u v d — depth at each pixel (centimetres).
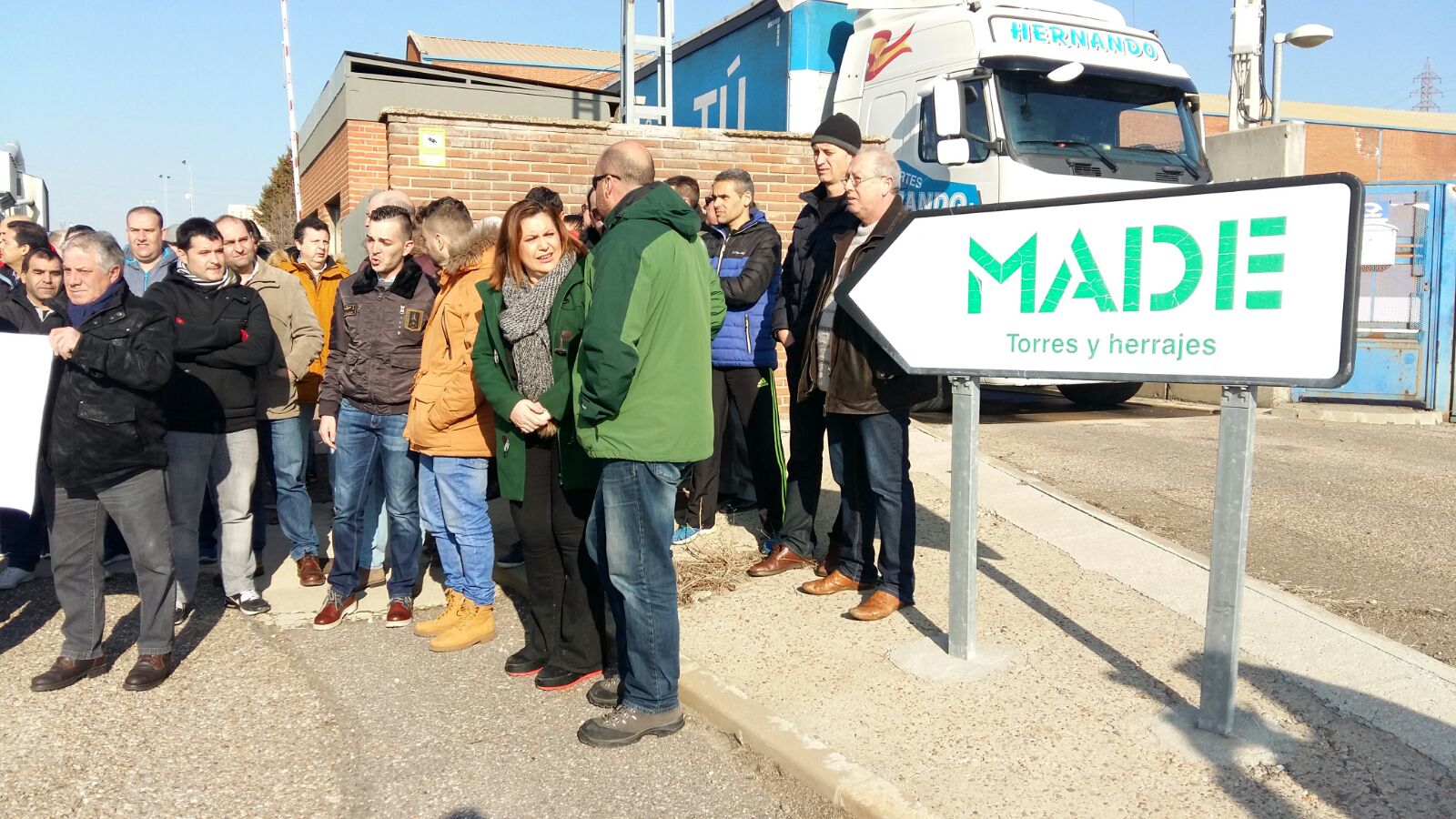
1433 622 444
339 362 489
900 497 445
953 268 383
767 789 330
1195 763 320
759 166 821
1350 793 303
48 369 399
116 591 538
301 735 373
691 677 394
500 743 365
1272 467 735
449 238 434
